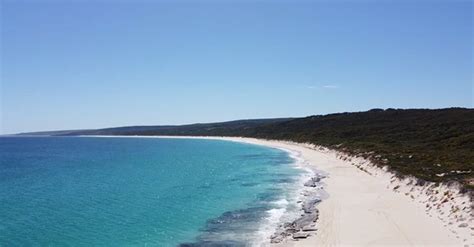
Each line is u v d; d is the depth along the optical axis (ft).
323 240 82.48
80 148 491.31
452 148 198.59
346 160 224.33
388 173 149.07
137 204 125.49
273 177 185.06
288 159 272.51
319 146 322.96
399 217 94.73
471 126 261.03
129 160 296.71
